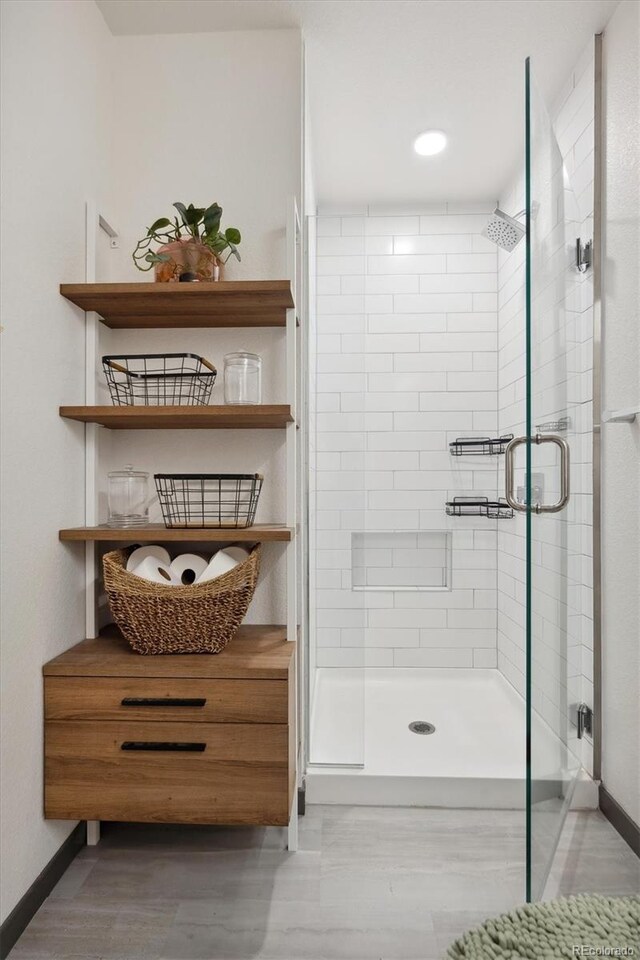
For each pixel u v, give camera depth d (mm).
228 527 1690
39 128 1491
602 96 1940
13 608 1389
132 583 1584
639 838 1727
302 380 2049
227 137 1974
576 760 2012
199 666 1506
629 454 1809
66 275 1652
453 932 1433
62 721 1515
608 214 1931
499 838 1802
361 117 2381
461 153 2654
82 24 1742
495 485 3082
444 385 3107
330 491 2199
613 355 1906
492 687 3031
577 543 2045
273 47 1966
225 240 1789
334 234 2193
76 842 1717
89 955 1359
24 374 1432
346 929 1440
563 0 1823
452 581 3104
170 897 1546
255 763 1491
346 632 2143
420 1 1827
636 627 1776
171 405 1772
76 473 1738
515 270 2799
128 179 1990
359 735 2070
